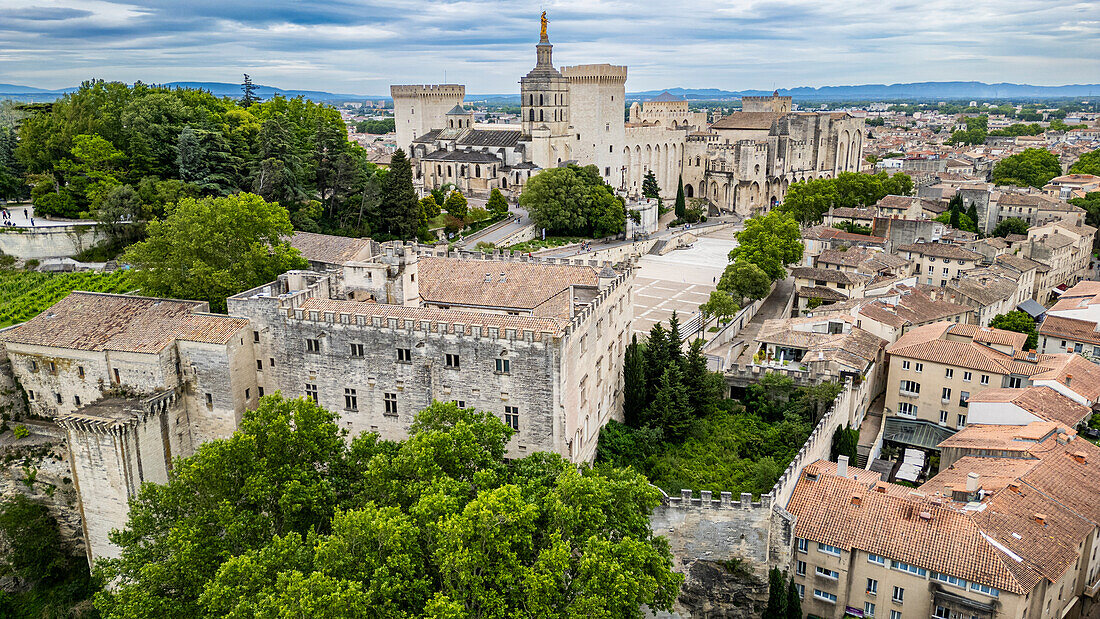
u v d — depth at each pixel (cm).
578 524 6438
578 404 9194
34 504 10038
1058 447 9000
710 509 8219
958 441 9706
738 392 11569
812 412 10425
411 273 10675
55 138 17012
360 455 7619
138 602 6334
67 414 8950
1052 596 7462
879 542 7706
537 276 10994
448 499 6197
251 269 11625
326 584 5450
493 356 8719
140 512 7394
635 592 5816
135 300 10300
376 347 9162
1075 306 13775
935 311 14062
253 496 6875
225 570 5931
